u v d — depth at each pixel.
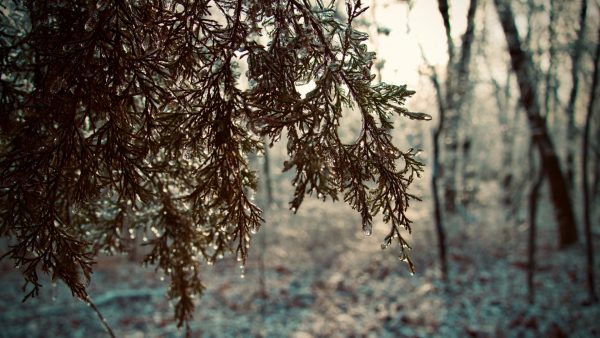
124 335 6.97
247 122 1.35
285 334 6.70
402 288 8.23
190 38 1.34
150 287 9.12
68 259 1.37
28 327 7.27
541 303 6.94
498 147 12.74
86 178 1.31
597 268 8.13
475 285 7.96
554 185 9.90
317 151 1.31
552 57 6.61
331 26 1.40
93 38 1.28
